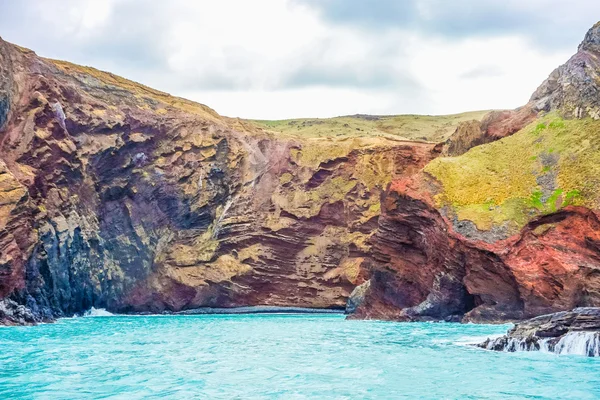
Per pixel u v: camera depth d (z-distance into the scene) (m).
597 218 47.62
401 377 22.78
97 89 73.25
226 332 42.22
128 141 72.81
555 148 54.50
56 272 57.62
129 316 66.19
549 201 50.62
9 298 48.16
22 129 59.31
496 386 21.09
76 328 45.59
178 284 72.88
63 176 61.78
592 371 23.72
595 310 30.16
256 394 19.89
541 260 47.72
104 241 69.25
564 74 60.00
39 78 64.00
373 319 56.88
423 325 47.84
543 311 46.25
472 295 51.75
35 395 19.81
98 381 22.12
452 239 51.66
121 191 71.69
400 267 56.84
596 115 54.91
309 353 29.81
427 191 55.44
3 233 48.38
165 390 20.55
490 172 55.72
